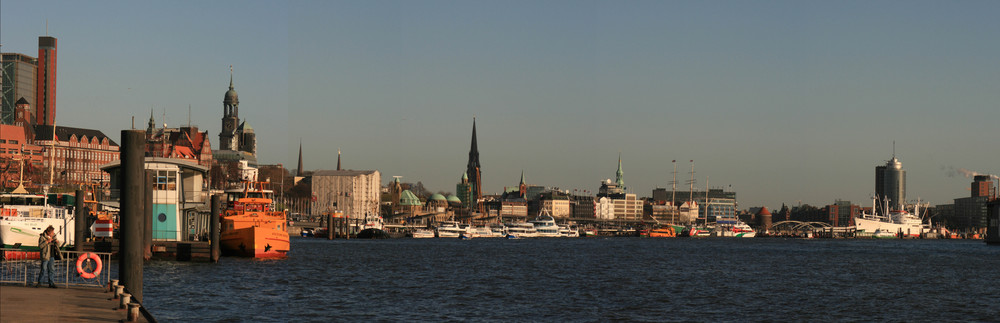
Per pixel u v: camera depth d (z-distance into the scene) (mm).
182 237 119625
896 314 80625
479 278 114312
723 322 73875
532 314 77312
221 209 137750
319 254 170125
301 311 76375
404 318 74188
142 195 50688
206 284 90375
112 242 107562
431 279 111312
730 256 195375
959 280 122375
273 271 109188
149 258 106562
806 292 99688
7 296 48906
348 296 88625
